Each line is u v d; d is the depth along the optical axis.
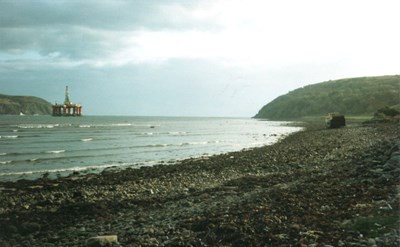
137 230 11.76
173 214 13.74
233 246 9.35
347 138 47.31
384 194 12.76
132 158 37.25
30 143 53.50
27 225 12.63
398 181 14.71
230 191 17.64
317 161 27.38
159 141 58.56
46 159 36.34
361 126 75.31
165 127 115.38
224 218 11.66
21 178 25.89
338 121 80.50
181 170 27.31
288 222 10.70
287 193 14.91
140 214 14.22
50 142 55.28
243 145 51.19
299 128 99.06
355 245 8.38
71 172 28.50
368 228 9.38
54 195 19.16
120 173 26.73
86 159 36.53
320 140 47.97
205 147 48.78
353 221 10.14
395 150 22.11
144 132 84.50
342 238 8.96
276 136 69.06
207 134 78.25
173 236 10.74
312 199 13.35
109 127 108.00
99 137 66.69
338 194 13.76
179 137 68.62
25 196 18.97
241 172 25.14
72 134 74.75
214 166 28.69
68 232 12.25
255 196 15.34
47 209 16.00
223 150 44.75
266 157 32.81
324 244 8.66
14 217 14.38
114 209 15.38
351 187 14.67
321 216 11.06
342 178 17.47
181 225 11.77
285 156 32.56
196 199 16.38
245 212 12.23
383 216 10.07
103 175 26.11
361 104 182.88
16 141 56.75
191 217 12.86
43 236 11.87
